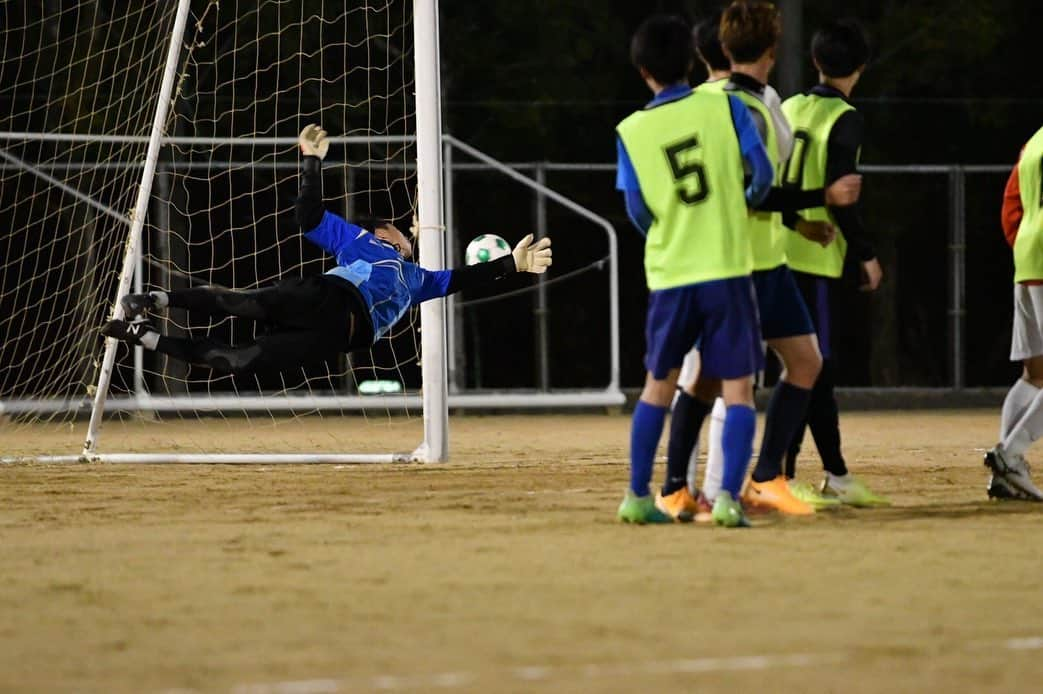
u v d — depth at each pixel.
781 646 15.79
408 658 15.30
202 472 36.78
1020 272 29.70
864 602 18.17
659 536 23.95
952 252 71.31
